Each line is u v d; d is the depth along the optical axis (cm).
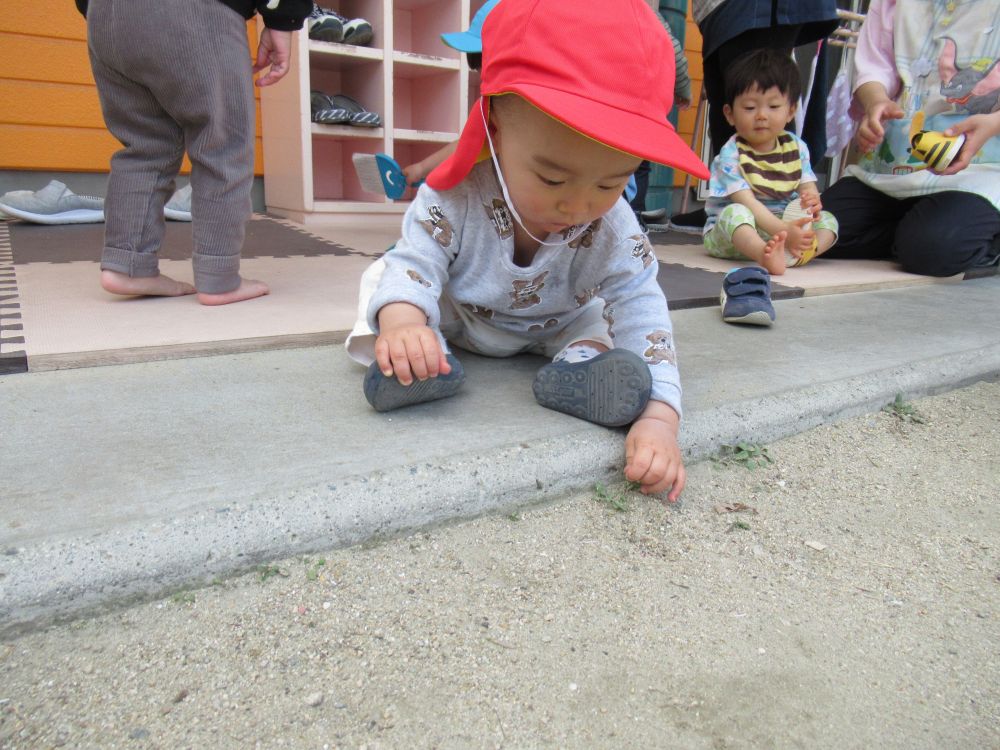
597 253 118
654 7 333
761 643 77
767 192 288
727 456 120
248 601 77
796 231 265
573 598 82
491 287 121
